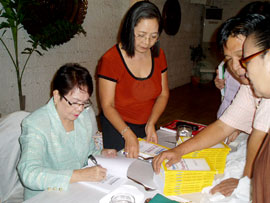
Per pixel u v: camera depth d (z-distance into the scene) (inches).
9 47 110.7
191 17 275.4
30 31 110.7
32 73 123.6
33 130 44.4
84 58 152.0
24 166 41.0
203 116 182.9
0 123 49.3
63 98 44.6
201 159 45.3
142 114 65.8
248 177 42.4
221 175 47.8
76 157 50.1
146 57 62.1
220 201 39.0
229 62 40.5
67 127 49.5
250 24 34.4
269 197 23.0
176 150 46.1
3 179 49.3
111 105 61.4
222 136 49.9
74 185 41.7
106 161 46.9
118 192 39.4
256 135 43.2
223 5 303.3
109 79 60.2
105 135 66.4
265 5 37.9
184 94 243.0
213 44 303.3
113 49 61.1
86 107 52.0
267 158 23.4
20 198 51.2
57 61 135.4
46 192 39.9
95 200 38.4
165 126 71.2
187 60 285.9
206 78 293.0
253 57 25.3
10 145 48.8
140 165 48.6
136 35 54.7
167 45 239.1
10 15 96.0
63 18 123.0
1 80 110.0
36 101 128.3
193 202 39.4
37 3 102.7
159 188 42.0
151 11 52.9
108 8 162.2
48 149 46.2
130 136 55.7
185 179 40.6
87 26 149.2
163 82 68.1
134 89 62.1
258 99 46.4
